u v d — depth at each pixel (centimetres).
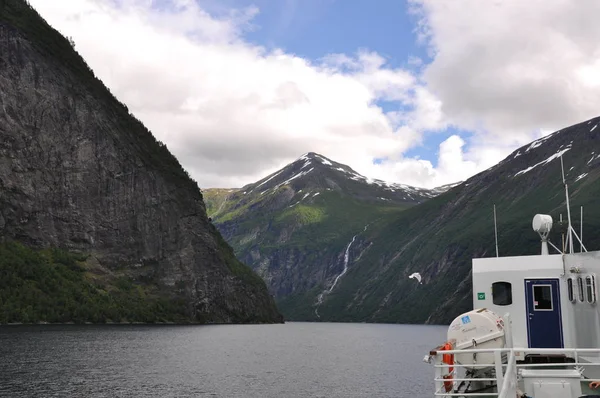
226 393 7269
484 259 2809
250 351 14250
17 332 17300
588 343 2383
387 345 18600
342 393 7544
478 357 2250
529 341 2631
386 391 7756
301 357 12975
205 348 14462
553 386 2044
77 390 7038
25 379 7738
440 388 2108
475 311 2334
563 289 2611
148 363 10450
